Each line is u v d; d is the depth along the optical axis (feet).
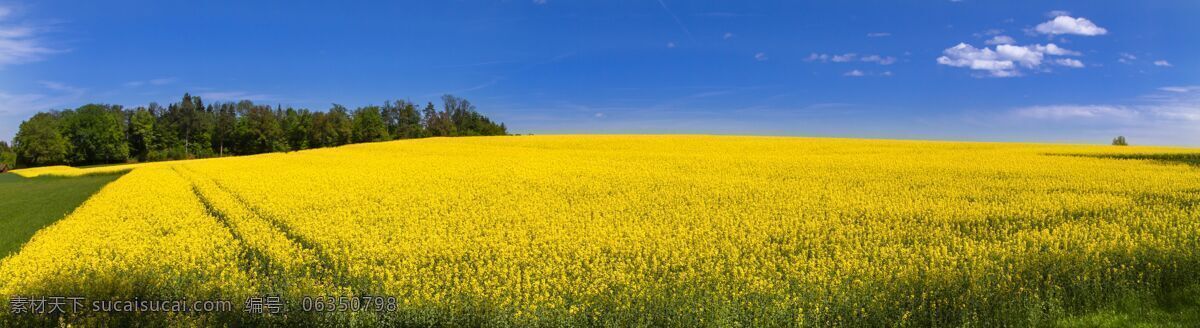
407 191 73.36
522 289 34.37
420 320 30.73
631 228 51.06
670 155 124.88
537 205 62.85
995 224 53.11
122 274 37.55
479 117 400.26
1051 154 121.80
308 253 42.78
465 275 36.55
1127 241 41.22
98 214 60.49
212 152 327.06
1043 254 38.68
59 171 152.76
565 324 30.01
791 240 46.75
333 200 66.28
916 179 82.79
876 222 53.88
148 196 72.23
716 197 68.59
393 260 41.14
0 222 64.03
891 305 31.78
